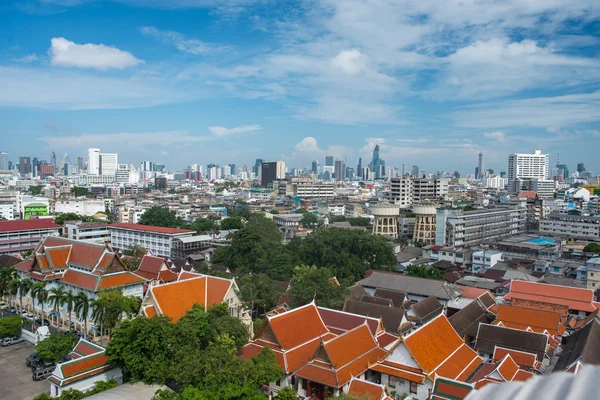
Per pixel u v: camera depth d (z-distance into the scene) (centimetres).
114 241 19238
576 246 18550
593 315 9462
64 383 6581
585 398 568
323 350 6794
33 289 9625
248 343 7494
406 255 17088
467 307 9750
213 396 5700
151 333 6619
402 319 9000
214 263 14862
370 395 5981
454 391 6075
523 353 7431
